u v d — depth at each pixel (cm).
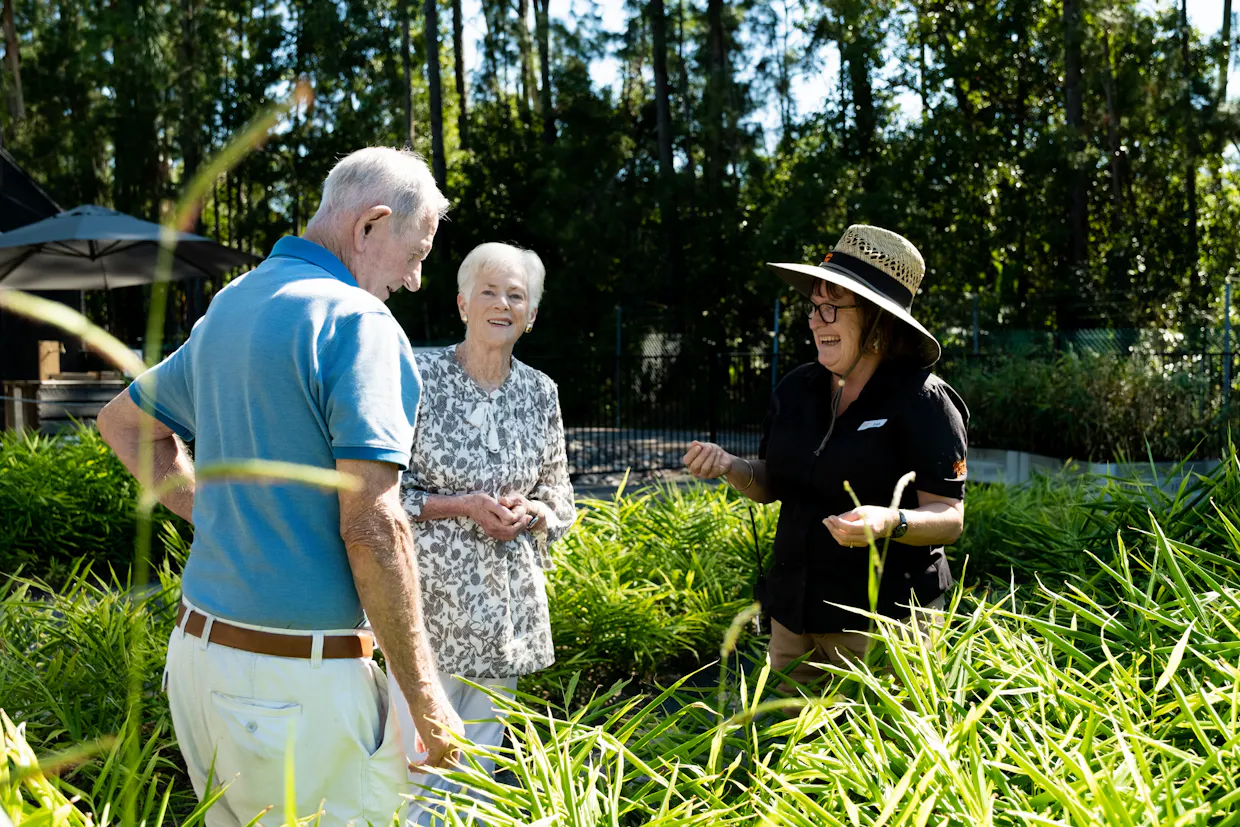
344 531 190
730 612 468
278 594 193
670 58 2752
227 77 3156
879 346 274
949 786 176
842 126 2422
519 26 2803
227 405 197
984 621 267
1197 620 236
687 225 2398
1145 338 1317
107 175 3338
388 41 2956
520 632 288
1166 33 2416
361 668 204
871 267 273
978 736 201
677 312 2339
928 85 2511
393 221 216
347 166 216
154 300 107
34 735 299
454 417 283
